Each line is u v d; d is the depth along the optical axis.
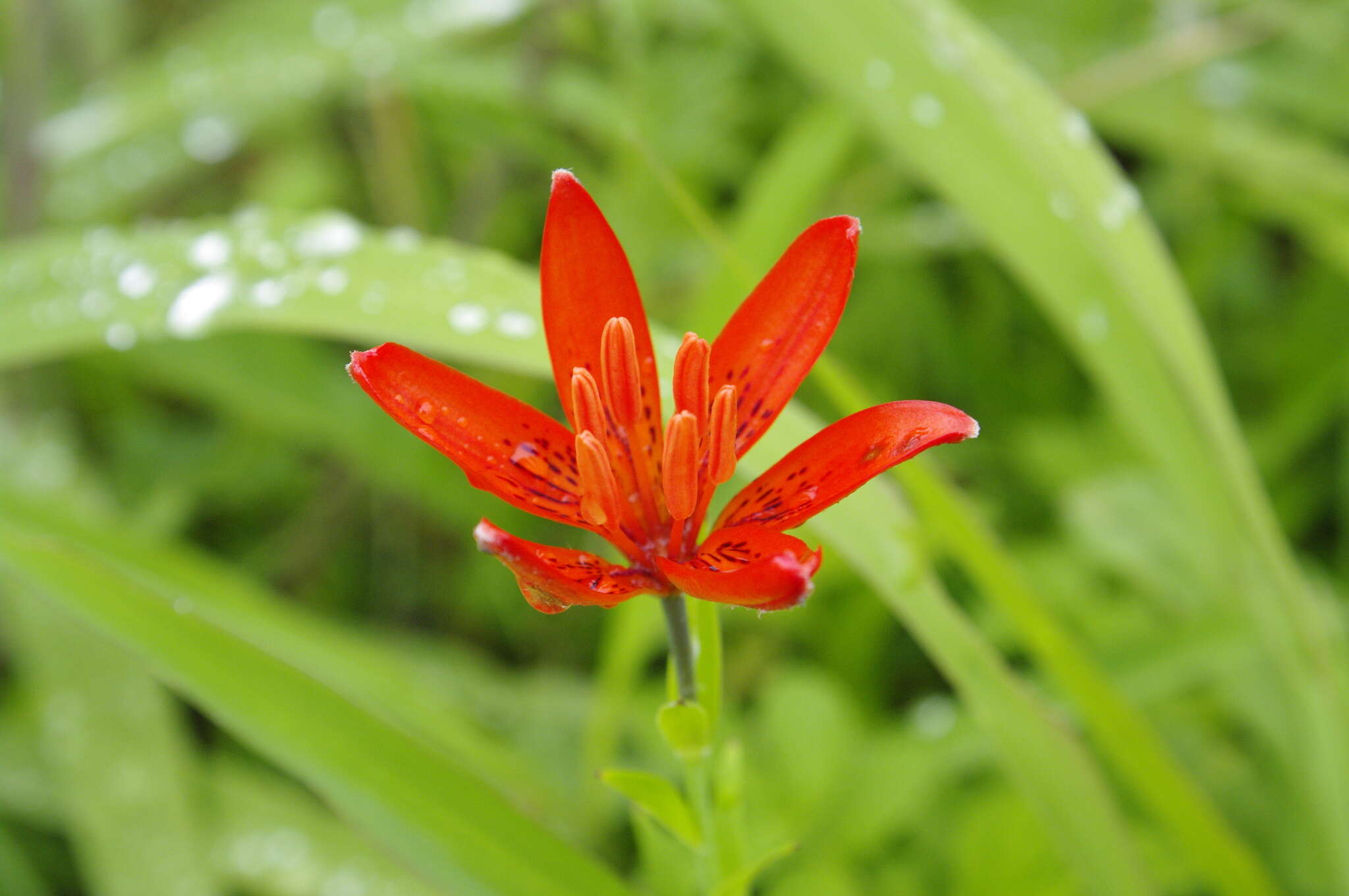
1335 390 0.62
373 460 0.61
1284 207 0.61
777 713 0.48
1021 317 0.70
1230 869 0.39
